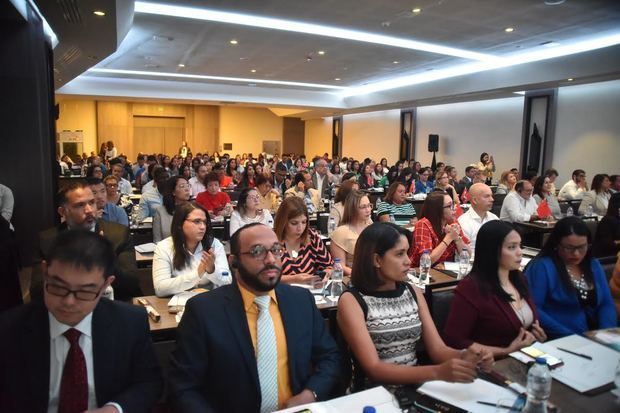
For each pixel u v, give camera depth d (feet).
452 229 12.24
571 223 8.63
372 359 6.18
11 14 17.60
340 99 60.23
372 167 43.19
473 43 30.99
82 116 65.46
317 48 32.83
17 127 19.11
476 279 7.75
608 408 5.17
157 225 15.16
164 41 31.19
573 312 8.66
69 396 4.78
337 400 5.27
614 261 10.94
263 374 5.64
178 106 71.46
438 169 38.04
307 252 11.82
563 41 30.14
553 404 5.23
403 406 5.24
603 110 35.06
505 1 21.93
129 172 45.65
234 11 24.62
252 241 5.72
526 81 35.68
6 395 4.64
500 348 7.17
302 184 25.71
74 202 9.09
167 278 9.49
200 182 29.01
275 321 5.90
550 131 38.86
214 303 5.73
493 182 45.09
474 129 47.75
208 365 5.59
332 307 9.00
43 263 4.76
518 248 7.64
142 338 5.36
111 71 45.83
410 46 32.14
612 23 25.61
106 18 19.93
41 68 19.93
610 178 26.32
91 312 4.95
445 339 7.75
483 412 5.02
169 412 7.46
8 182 19.11
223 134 74.74
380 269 6.86
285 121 78.43
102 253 4.61
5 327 4.71
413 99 48.01
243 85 54.60
